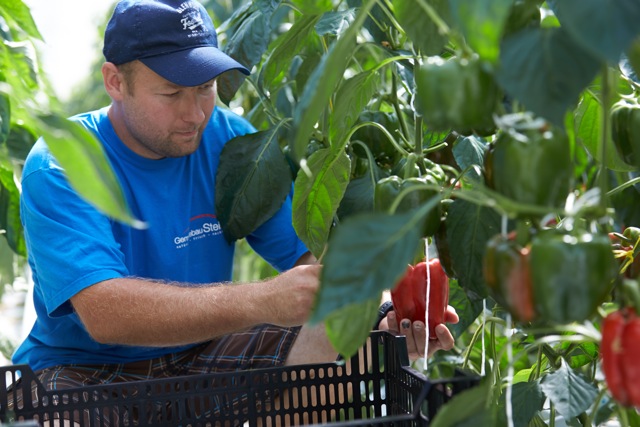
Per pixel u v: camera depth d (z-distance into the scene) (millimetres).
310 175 2045
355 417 2533
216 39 3328
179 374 3352
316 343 3191
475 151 2531
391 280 1349
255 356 3266
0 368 2336
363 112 3062
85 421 2709
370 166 2779
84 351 3275
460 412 1590
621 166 2334
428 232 2109
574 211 1452
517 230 1480
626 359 1368
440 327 2543
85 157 1314
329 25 2809
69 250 2973
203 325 2723
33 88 2434
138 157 3338
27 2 2707
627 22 1209
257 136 3219
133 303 2822
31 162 3174
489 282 1508
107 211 1356
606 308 1964
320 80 1479
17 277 4660
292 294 2559
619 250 2041
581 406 2021
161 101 3127
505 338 3232
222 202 3205
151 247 3322
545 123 1464
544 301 1398
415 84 2533
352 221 1360
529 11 1554
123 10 3141
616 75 1932
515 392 2197
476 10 1206
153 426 2404
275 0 2861
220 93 3301
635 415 2258
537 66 1351
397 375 2400
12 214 3568
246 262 4789
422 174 2373
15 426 1461
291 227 3580
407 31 1871
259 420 2977
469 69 1452
